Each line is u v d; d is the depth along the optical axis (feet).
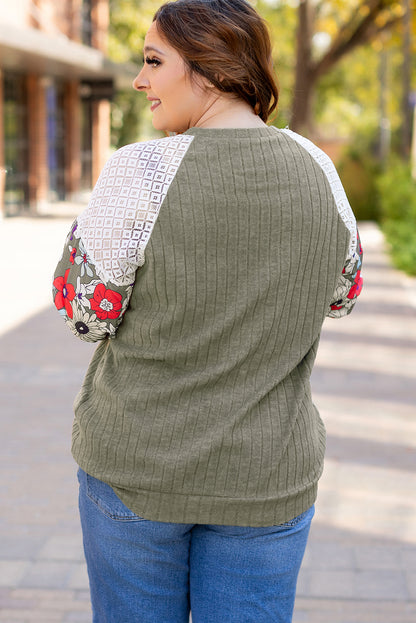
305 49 58.13
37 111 60.80
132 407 4.70
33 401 16.93
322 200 4.72
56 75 63.31
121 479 4.72
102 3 73.20
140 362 4.75
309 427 4.92
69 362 20.18
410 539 10.87
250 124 4.73
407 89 57.16
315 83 58.90
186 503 4.68
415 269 34.76
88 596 9.41
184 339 4.60
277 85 4.89
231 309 4.56
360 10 58.29
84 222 4.63
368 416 16.06
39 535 10.92
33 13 57.21
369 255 41.88
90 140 76.95
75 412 5.07
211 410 4.63
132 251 4.49
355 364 20.18
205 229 4.47
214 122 4.75
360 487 12.57
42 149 61.72
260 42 4.75
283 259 4.59
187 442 4.63
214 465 4.63
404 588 9.59
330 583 9.68
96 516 4.94
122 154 4.60
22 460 13.70
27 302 27.68
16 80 58.49
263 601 4.95
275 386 4.76
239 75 4.65
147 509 4.72
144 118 99.14
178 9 4.68
